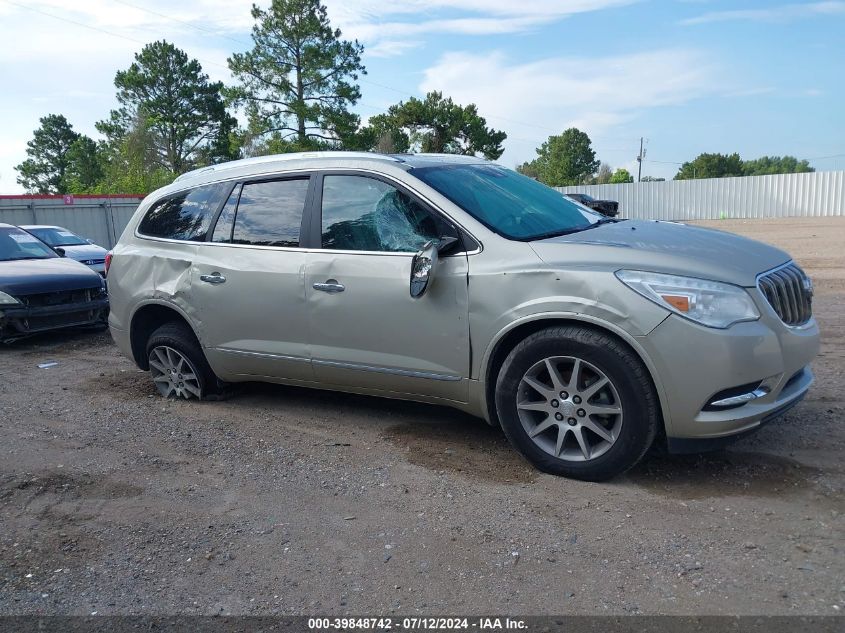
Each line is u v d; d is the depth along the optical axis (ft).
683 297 11.89
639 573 10.21
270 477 14.17
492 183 16.01
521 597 9.81
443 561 10.80
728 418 11.92
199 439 16.44
